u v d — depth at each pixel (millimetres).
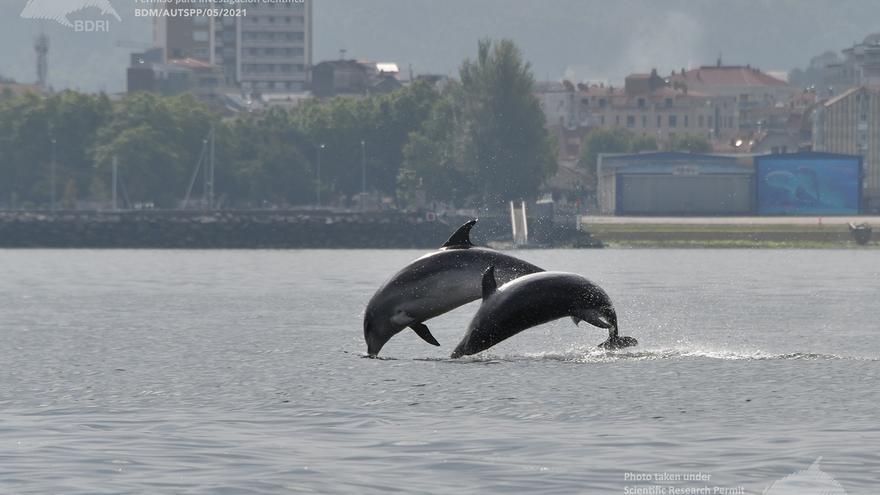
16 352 137875
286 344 145500
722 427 86438
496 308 117250
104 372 119438
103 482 69188
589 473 71250
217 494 66562
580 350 137750
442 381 109438
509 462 74375
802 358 126000
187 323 178000
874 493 66188
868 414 91688
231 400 100438
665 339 154000
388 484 68750
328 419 90562
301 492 67062
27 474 71125
